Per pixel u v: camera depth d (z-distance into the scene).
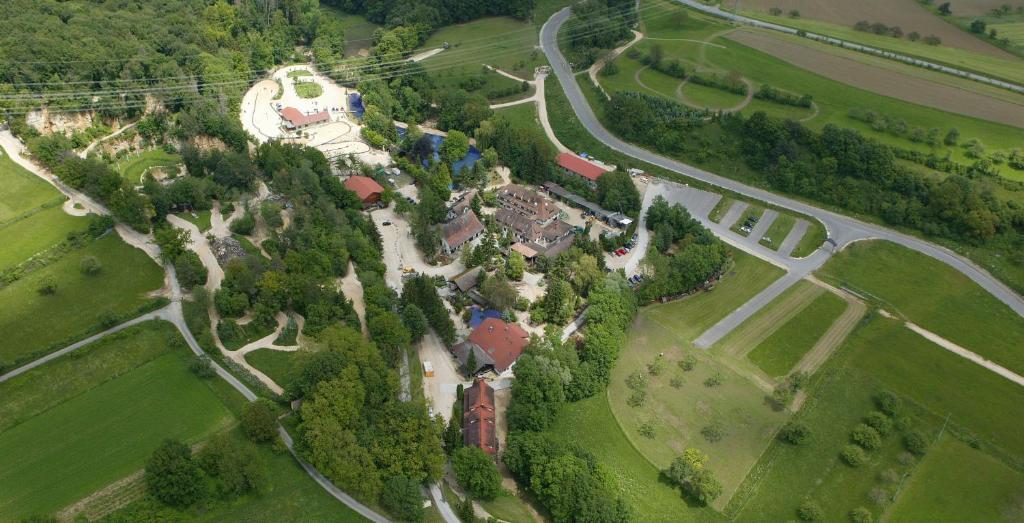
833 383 191.75
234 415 160.00
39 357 168.75
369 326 185.12
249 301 192.88
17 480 141.62
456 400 178.38
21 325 176.00
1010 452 172.00
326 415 150.00
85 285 191.88
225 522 137.38
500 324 197.25
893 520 155.12
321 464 143.75
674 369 195.88
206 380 168.75
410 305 192.00
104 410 159.38
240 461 141.62
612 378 192.00
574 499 144.62
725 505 157.38
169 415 158.88
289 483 147.00
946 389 190.38
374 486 142.62
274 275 191.62
